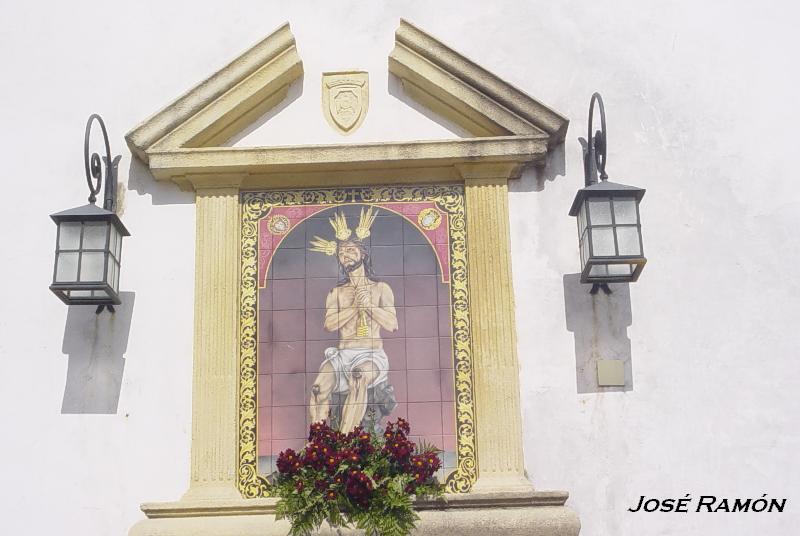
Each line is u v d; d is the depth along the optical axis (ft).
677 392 24.17
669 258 25.13
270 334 24.71
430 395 24.25
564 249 25.11
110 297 24.20
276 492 23.08
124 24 27.30
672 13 27.17
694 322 24.67
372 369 24.44
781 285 24.98
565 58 26.81
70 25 27.27
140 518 23.57
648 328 24.59
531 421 23.97
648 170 25.90
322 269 25.18
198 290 24.89
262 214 25.59
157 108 26.63
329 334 24.70
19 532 23.56
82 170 26.17
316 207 25.62
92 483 23.79
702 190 25.71
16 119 26.53
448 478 23.67
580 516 23.38
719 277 25.02
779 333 24.61
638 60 26.78
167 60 27.02
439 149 25.34
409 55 26.27
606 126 26.22
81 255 23.57
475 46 26.94
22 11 27.37
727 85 26.55
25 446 24.06
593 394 24.13
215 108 25.82
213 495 23.32
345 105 26.32
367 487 22.29
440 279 25.04
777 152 26.02
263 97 26.20
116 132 26.37
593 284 24.77
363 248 25.29
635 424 23.97
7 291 25.18
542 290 24.84
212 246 25.18
